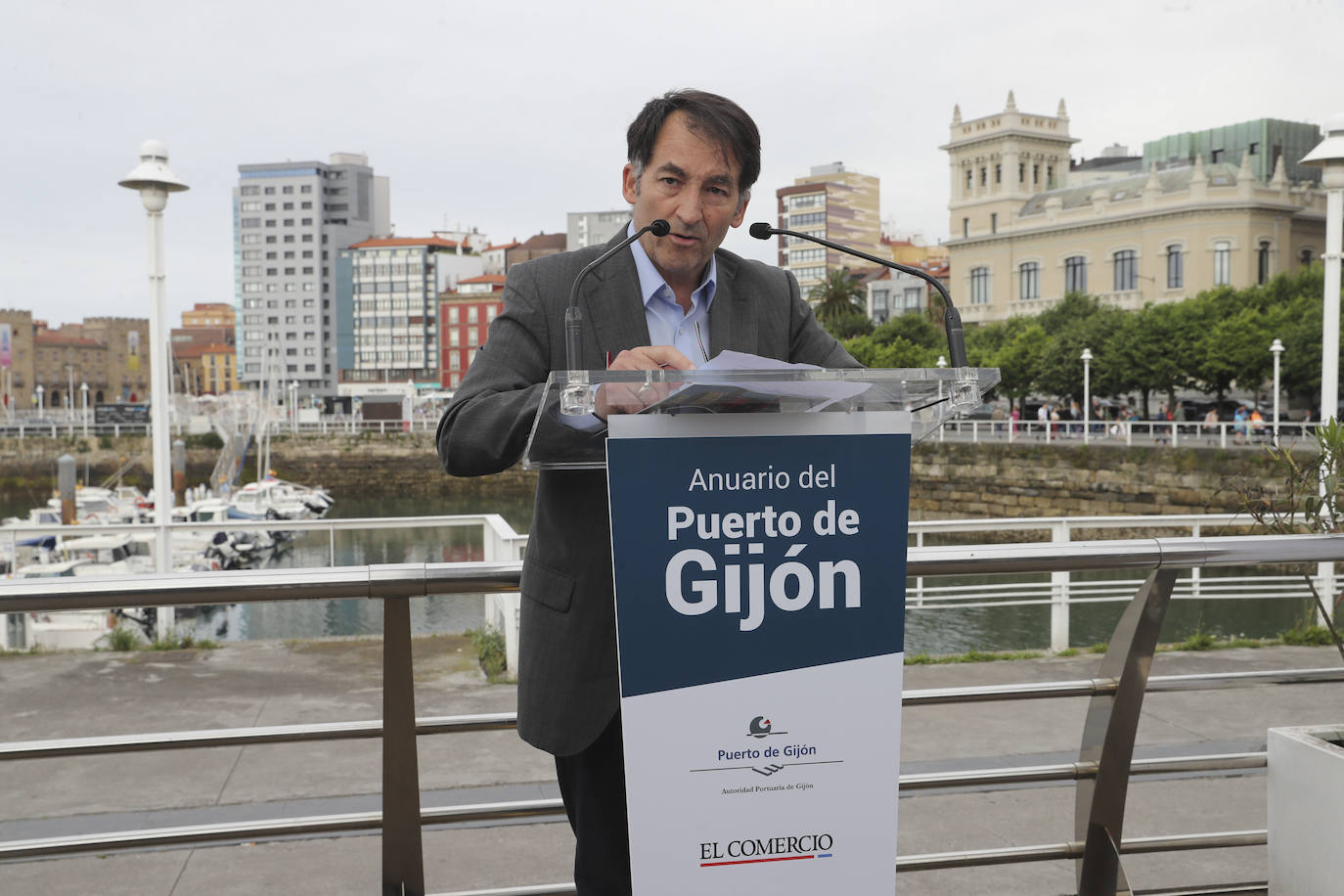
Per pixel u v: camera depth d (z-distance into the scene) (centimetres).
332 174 13188
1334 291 968
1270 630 1196
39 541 1981
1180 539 199
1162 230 6031
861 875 140
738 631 136
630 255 170
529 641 165
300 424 6272
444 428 154
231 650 621
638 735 135
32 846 177
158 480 835
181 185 833
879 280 8381
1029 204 7219
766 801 138
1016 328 5309
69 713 480
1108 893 207
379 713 479
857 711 139
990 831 305
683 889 136
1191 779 347
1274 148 7800
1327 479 240
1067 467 3064
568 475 163
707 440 135
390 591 178
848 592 139
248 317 12962
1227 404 5003
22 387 13625
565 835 306
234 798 348
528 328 162
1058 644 654
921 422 155
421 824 186
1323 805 200
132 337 14262
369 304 12319
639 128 165
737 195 166
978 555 195
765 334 179
